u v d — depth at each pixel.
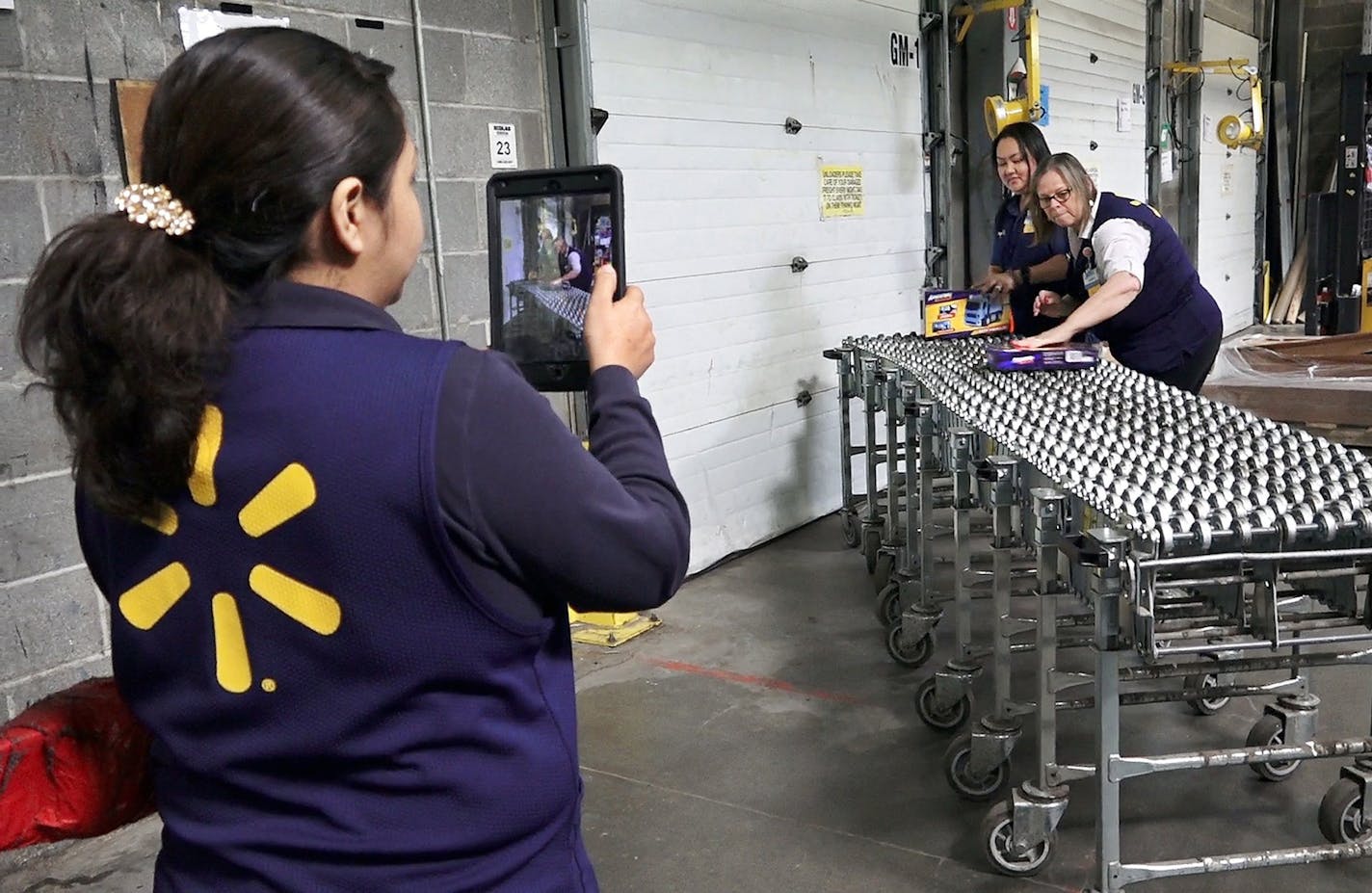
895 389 3.63
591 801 2.65
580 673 3.44
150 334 0.74
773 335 4.72
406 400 0.80
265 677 0.83
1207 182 9.42
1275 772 2.58
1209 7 9.18
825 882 2.27
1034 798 2.19
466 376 0.82
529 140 3.73
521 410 0.83
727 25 4.31
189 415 0.78
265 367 0.81
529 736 0.89
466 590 0.81
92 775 1.01
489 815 0.87
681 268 4.21
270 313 0.83
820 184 4.91
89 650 2.64
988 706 3.05
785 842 2.43
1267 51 10.77
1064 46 6.63
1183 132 8.89
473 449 0.80
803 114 4.77
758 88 4.50
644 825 2.53
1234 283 10.33
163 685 0.89
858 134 5.14
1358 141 5.58
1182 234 9.05
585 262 1.17
